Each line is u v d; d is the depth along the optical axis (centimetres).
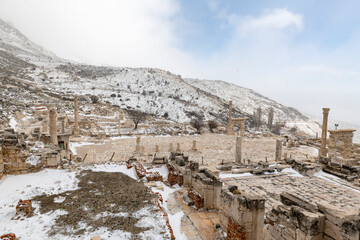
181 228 864
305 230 650
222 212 858
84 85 10575
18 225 796
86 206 962
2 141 1278
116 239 725
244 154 3316
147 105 9225
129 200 1032
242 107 18812
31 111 4538
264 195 1309
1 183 1177
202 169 1219
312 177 1681
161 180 1387
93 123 4941
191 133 5619
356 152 3434
